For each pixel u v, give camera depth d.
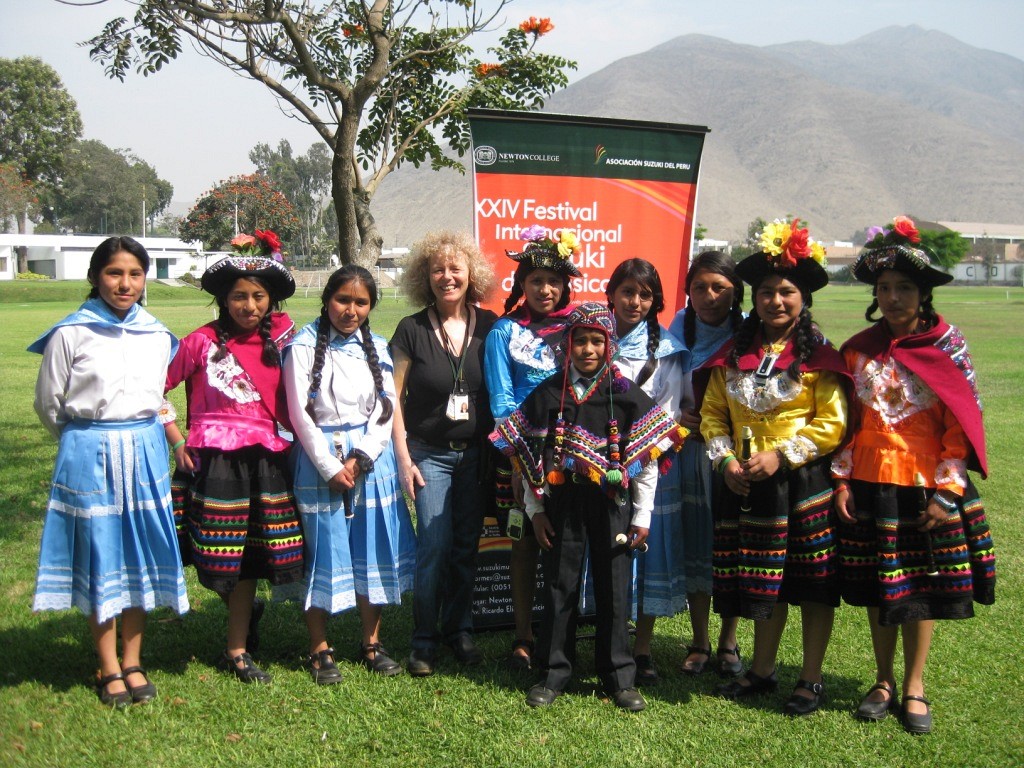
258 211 47.16
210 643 5.03
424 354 4.71
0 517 7.30
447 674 4.70
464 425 4.70
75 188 90.69
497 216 5.26
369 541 4.58
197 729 4.05
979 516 4.18
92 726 4.03
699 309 4.77
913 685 4.24
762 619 4.23
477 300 4.86
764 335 4.42
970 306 44.41
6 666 4.64
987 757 3.96
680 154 5.49
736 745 4.03
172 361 4.49
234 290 4.46
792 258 4.16
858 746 4.04
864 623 5.50
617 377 4.38
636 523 4.36
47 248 72.75
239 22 7.34
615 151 5.38
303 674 4.61
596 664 4.45
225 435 4.38
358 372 4.56
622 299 4.62
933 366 4.12
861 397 4.23
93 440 4.19
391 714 4.24
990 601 4.17
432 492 4.70
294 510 4.54
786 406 4.25
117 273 4.24
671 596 4.67
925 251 4.21
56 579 4.21
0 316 35.16
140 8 7.94
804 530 4.21
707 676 4.82
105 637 4.25
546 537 4.46
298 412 4.43
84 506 4.17
